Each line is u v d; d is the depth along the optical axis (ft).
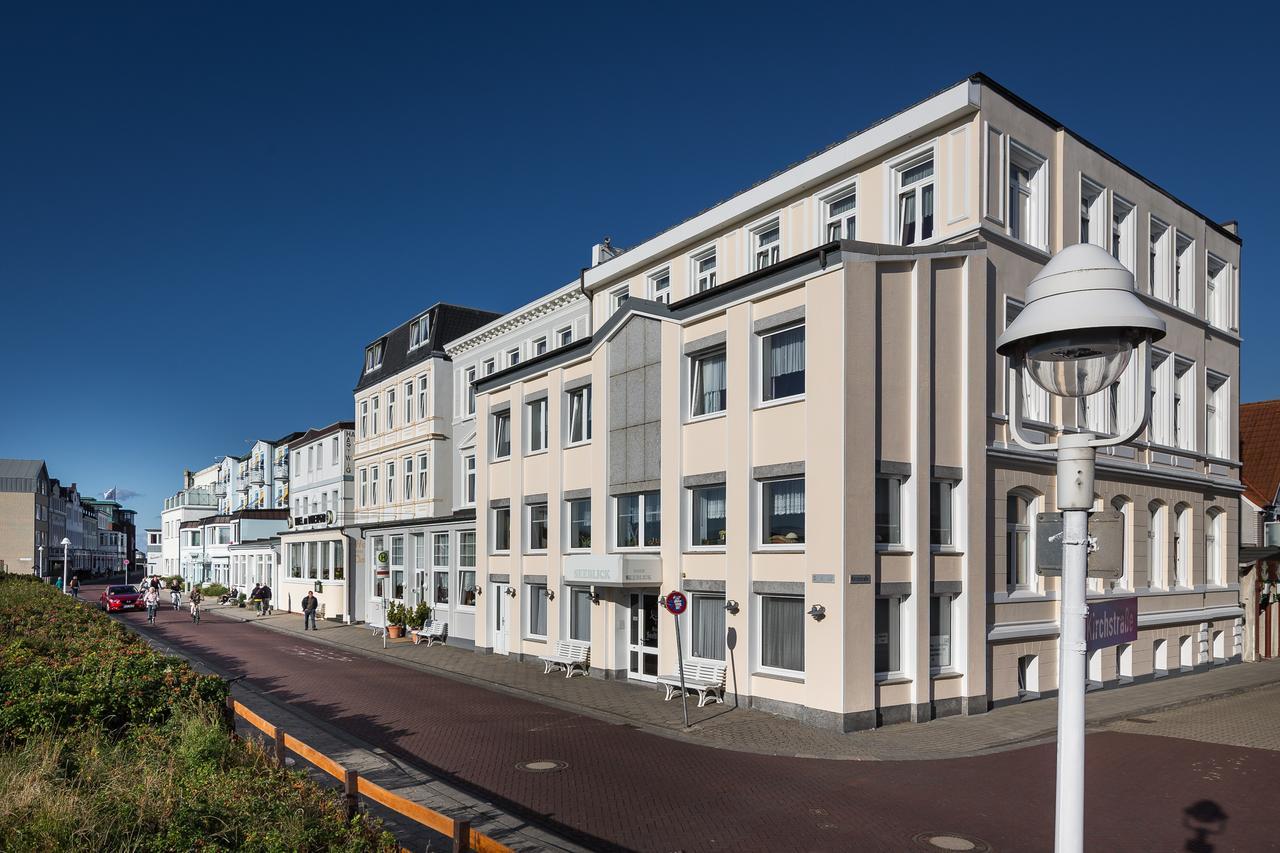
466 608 90.74
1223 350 82.48
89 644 46.29
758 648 54.75
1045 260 59.47
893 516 51.24
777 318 54.34
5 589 91.81
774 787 36.94
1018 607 57.16
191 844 20.15
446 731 48.37
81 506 394.11
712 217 70.18
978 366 53.83
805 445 51.34
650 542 64.85
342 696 60.34
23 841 19.99
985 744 44.86
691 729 48.55
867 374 49.85
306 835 20.42
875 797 35.45
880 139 57.88
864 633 48.42
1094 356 14.69
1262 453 100.42
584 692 61.21
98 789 23.95
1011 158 57.62
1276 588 86.48
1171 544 73.51
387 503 127.75
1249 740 46.06
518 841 29.89
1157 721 51.65
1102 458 65.10
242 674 69.92
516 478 79.56
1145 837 30.94
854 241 50.11
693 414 61.46
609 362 69.05
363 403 138.10
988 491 55.26
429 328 119.24
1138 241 69.00
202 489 270.67
